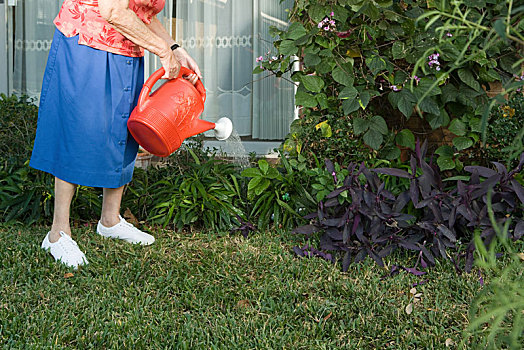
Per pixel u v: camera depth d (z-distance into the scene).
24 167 3.53
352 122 3.35
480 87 3.24
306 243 2.86
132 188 3.53
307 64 3.18
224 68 4.55
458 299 2.23
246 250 2.81
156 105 2.50
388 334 1.97
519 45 3.34
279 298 2.25
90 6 2.46
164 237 3.08
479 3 3.05
